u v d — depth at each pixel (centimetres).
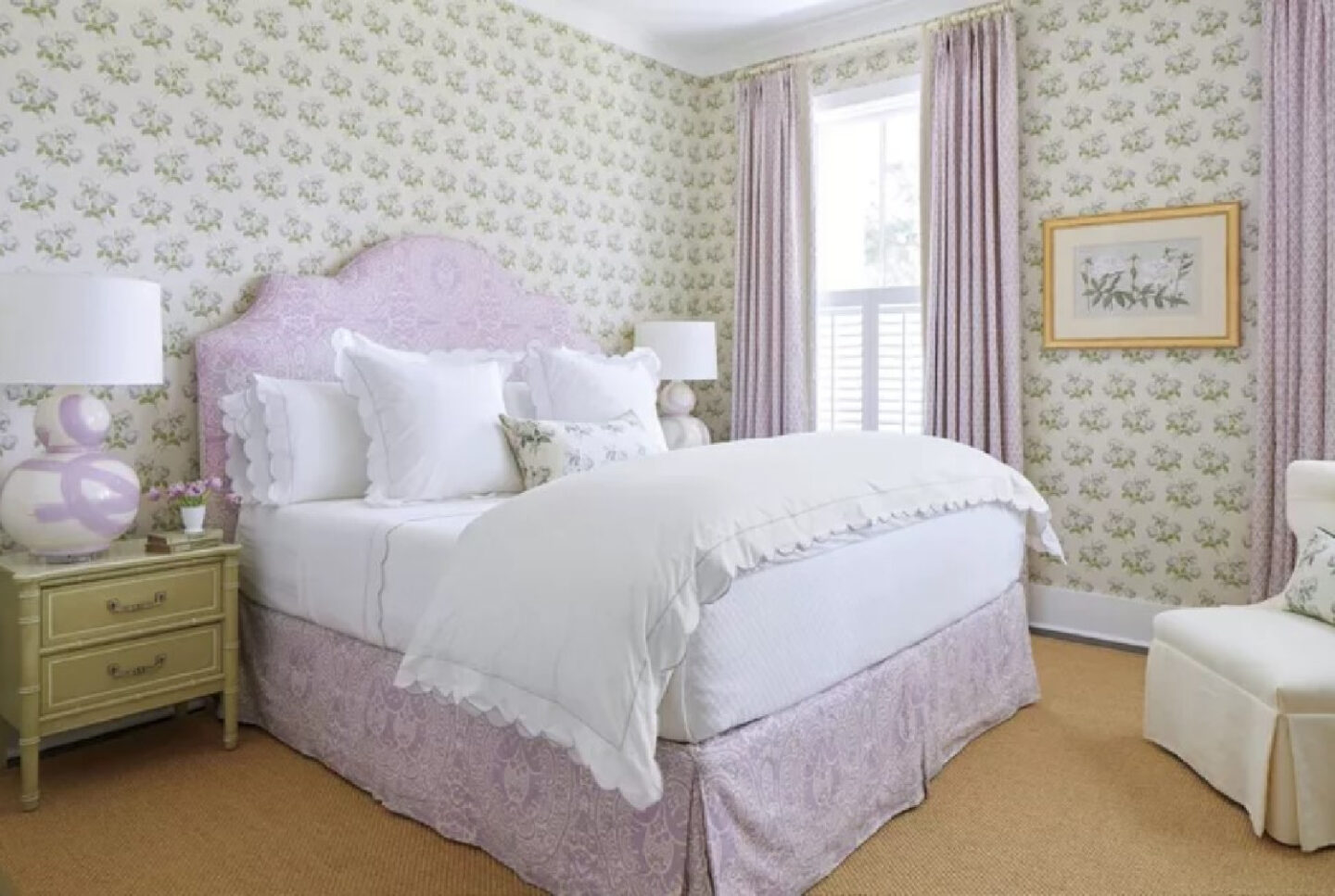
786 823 185
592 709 161
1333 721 208
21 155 264
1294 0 326
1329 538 253
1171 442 369
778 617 188
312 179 334
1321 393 324
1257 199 345
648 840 172
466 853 208
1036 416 402
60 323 226
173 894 192
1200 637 244
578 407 343
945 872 199
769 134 468
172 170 296
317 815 228
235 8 310
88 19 276
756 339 475
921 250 419
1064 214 390
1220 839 212
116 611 245
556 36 427
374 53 353
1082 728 282
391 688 232
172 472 299
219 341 297
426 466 281
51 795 240
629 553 170
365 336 335
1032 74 395
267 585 279
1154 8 364
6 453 265
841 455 238
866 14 432
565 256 436
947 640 254
